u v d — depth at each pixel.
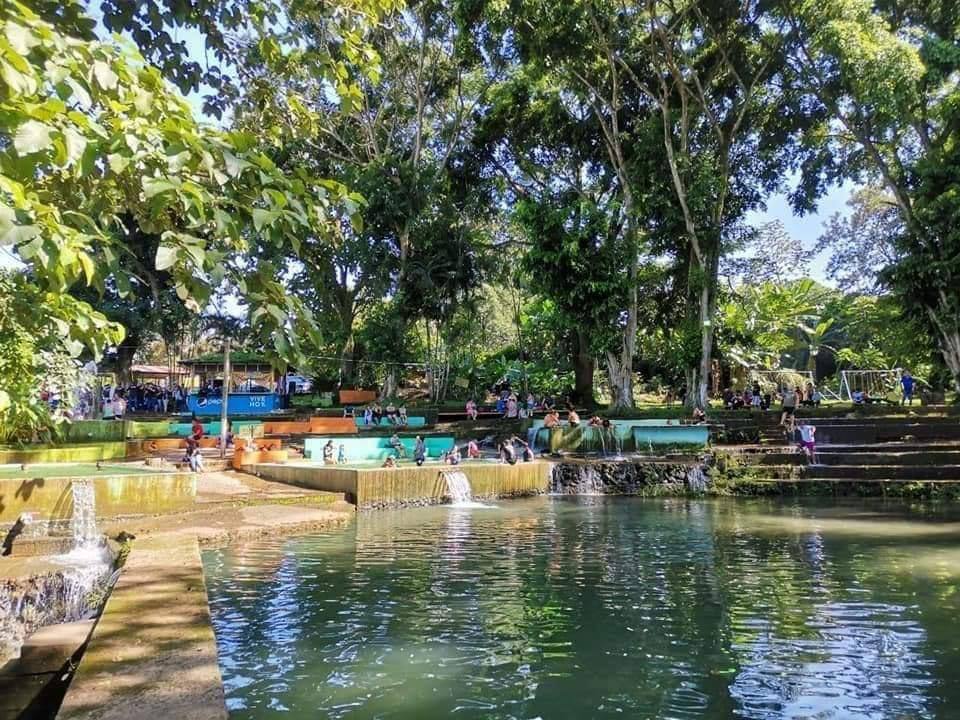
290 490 16.34
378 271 28.86
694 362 26.44
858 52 21.52
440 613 7.32
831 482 18.06
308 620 7.07
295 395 34.25
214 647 4.95
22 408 6.21
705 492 18.80
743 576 9.01
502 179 31.33
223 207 3.00
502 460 20.31
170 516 13.06
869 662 5.85
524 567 9.60
